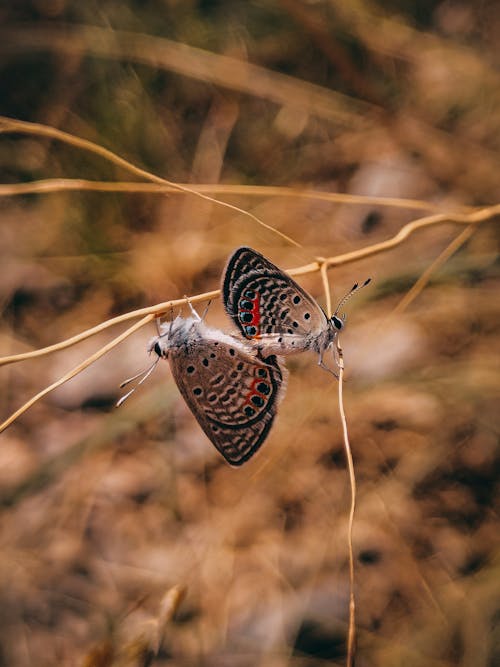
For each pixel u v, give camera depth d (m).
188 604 0.15
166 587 0.15
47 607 0.16
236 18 0.22
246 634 0.15
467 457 0.16
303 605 0.15
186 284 0.19
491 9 0.21
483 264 0.16
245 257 0.11
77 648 0.15
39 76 0.22
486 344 0.16
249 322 0.11
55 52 0.22
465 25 0.21
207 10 0.22
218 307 0.19
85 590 0.16
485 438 0.16
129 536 0.16
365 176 0.20
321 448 0.16
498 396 0.16
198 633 0.15
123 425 0.16
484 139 0.19
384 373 0.16
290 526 0.16
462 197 0.18
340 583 0.15
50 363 0.19
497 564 0.15
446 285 0.17
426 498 0.16
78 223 0.20
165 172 0.21
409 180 0.20
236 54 0.21
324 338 0.11
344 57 0.17
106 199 0.20
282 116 0.21
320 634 0.15
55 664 0.15
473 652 0.14
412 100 0.20
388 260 0.18
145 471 0.17
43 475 0.16
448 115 0.20
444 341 0.17
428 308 0.17
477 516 0.15
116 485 0.17
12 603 0.16
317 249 0.19
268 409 0.11
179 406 0.18
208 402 0.11
